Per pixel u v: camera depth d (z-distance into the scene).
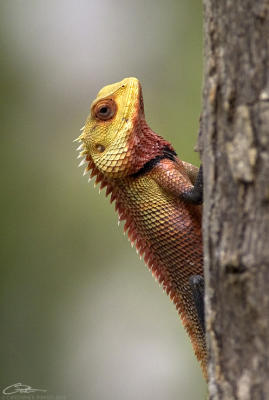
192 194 5.23
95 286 15.39
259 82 3.39
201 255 5.40
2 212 15.77
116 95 5.86
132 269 15.36
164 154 5.78
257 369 3.38
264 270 3.32
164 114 15.07
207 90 3.69
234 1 3.50
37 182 16.14
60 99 16.84
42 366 14.80
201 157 3.91
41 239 15.80
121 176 5.71
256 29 3.40
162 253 5.57
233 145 3.48
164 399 13.52
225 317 3.56
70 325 15.10
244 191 3.43
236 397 3.50
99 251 15.60
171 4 16.67
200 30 16.09
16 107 16.77
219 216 3.58
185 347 14.26
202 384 13.71
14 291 15.44
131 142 5.69
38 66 17.20
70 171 16.17
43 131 16.62
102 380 14.04
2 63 17.05
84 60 16.89
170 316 14.70
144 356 14.12
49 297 15.49
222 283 3.54
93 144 5.90
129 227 5.83
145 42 16.47
